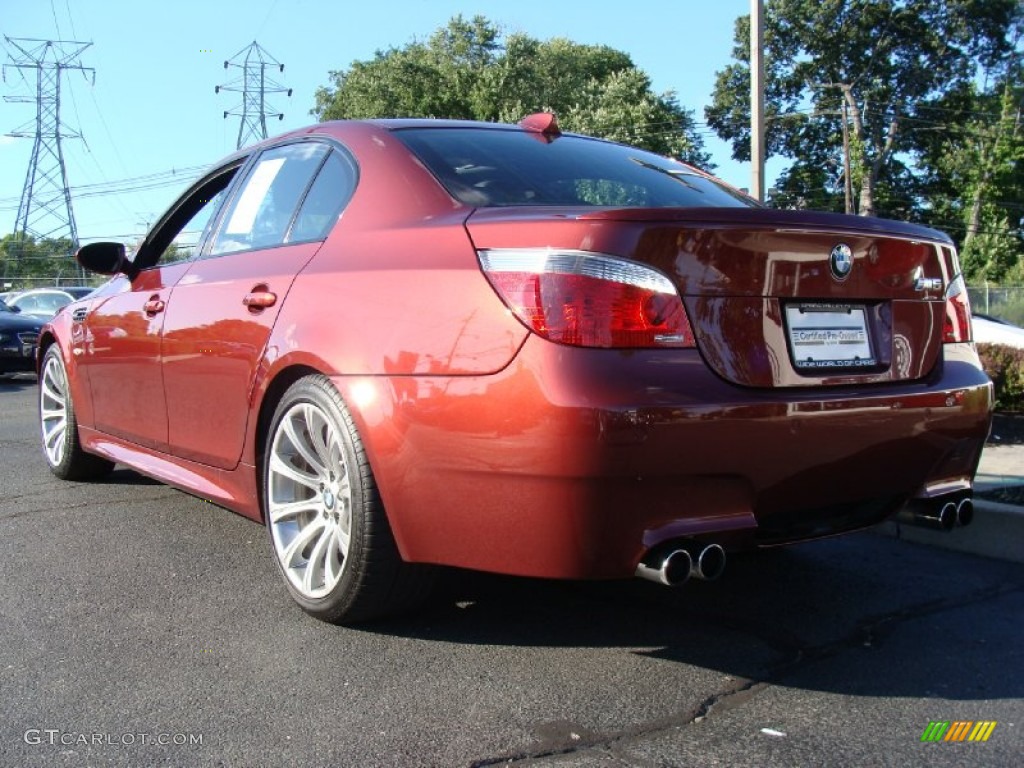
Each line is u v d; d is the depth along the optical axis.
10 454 6.43
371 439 2.78
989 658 3.03
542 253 2.48
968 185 48.09
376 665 2.88
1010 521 4.15
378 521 2.86
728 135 49.34
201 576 3.73
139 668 2.85
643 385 2.40
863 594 3.67
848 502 2.88
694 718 2.57
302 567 3.25
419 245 2.86
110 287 4.81
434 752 2.37
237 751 2.36
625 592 3.61
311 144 3.72
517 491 2.47
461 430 2.55
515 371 2.45
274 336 3.23
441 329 2.64
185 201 4.50
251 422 3.40
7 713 2.56
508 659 2.95
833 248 2.77
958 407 3.02
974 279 47.06
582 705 2.64
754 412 2.52
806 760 2.35
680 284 2.50
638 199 3.30
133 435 4.45
